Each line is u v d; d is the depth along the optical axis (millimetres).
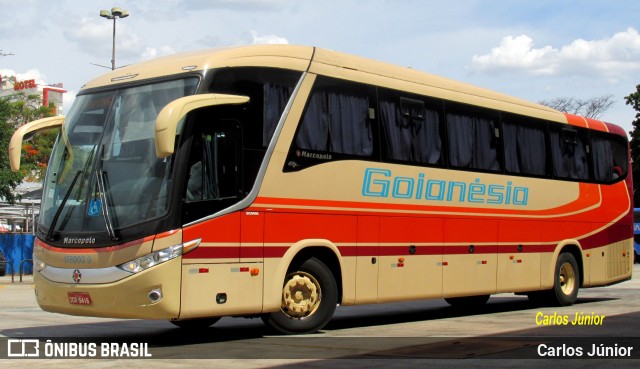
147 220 9750
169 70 10664
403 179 12805
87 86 11438
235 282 10359
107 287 9766
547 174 16203
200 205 10055
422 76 13625
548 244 16141
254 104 10750
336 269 11875
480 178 14422
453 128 13953
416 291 12992
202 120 10164
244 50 10898
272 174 10859
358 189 12039
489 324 12977
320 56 11734
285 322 11266
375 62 12742
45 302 10492
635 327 12102
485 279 14469
